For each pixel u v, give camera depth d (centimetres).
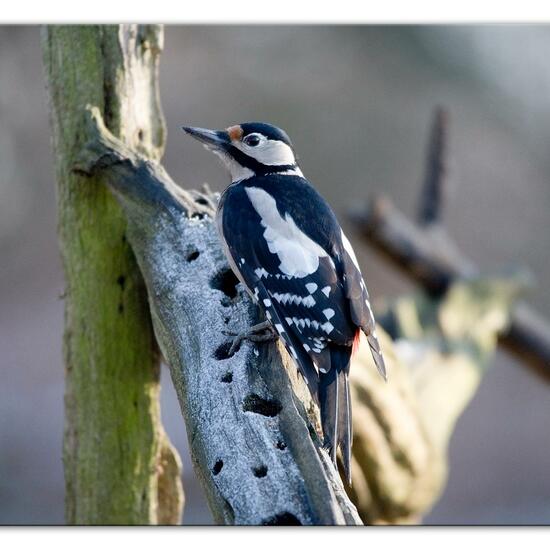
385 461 876
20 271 2288
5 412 1884
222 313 739
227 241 779
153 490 897
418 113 2473
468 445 1977
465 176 2427
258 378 679
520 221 2439
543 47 2473
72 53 881
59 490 1758
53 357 2062
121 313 880
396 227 1215
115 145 860
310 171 2445
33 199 2331
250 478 598
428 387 1009
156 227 821
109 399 883
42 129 2362
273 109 2459
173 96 2420
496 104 2475
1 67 2312
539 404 2041
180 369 727
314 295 728
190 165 2353
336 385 691
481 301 1152
